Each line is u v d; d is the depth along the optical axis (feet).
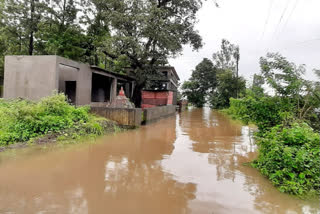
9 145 15.84
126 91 58.75
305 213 8.25
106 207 8.27
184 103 93.61
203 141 21.98
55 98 21.81
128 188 10.05
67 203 8.45
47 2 48.70
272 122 16.70
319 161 10.47
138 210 8.16
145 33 38.88
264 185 10.81
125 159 14.64
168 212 8.08
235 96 82.02
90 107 28.96
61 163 13.16
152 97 55.57
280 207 8.66
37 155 14.43
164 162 14.28
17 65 30.01
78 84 33.14
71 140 19.02
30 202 8.40
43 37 49.29
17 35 51.01
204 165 13.89
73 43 50.85
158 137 23.26
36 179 10.63
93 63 59.41
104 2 40.42
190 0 43.83
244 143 21.18
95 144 18.49
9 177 10.75
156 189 10.05
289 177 10.85
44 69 28.78
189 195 9.55
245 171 12.87
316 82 17.11
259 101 17.11
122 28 39.19
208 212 8.15
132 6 38.04
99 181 10.72
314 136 11.89
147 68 47.19
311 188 10.05
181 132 27.71
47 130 19.04
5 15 47.42
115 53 39.75
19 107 19.31
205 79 118.52
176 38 42.45
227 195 9.64
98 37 51.62
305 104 16.74
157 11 37.32
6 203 8.25
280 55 17.76
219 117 52.90
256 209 8.46
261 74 18.76
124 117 28.09
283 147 11.43
